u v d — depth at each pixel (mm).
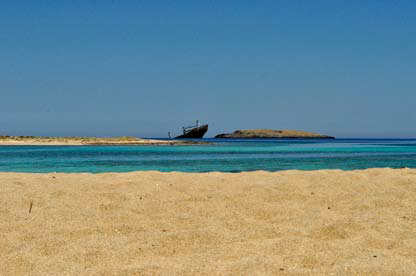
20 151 41125
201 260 4371
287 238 5059
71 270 4090
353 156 33312
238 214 6105
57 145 59656
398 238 5105
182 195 6988
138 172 9438
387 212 6301
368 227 5551
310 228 5523
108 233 5277
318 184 8016
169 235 5145
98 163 24188
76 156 32344
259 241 5027
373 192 7539
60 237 5047
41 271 4078
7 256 4441
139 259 4441
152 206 6406
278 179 8359
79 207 6258
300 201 6930
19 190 7070
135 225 5574
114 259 4426
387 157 31344
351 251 4641
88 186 7406
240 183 7871
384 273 4008
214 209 6320
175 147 57500
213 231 5332
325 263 4301
